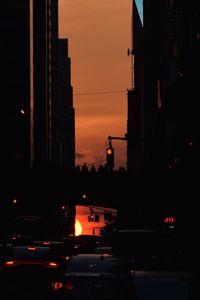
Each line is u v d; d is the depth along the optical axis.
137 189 192.00
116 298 30.67
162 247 46.19
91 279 31.14
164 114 154.38
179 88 126.69
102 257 33.22
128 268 32.34
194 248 50.31
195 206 109.25
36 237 127.69
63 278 31.58
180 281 29.55
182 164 119.69
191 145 110.00
